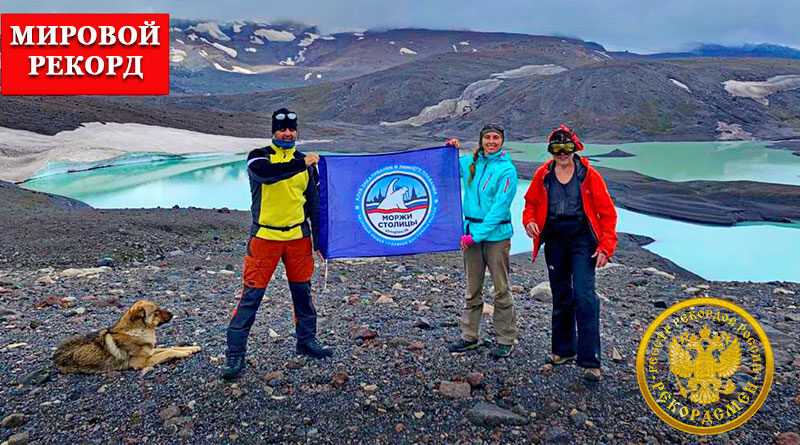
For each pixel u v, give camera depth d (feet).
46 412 13.60
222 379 15.31
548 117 255.50
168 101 385.50
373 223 17.70
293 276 16.44
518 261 43.42
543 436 12.90
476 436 12.94
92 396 14.42
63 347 16.07
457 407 14.10
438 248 17.99
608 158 163.84
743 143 204.13
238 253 39.11
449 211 17.95
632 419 13.55
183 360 16.66
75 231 41.75
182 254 38.17
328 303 23.82
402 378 15.60
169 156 153.07
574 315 16.11
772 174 127.85
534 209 16.06
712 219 77.77
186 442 12.55
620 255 53.57
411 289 27.02
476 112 282.77
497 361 16.70
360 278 29.84
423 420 13.55
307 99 365.81
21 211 54.39
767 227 74.64
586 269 15.15
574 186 15.05
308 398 14.43
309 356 16.93
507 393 14.71
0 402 14.02
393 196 17.70
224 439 12.68
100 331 16.37
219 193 101.14
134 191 103.14
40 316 21.26
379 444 12.64
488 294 26.81
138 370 15.98
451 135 232.94
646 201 90.48
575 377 15.60
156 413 13.62
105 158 137.80
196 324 20.43
